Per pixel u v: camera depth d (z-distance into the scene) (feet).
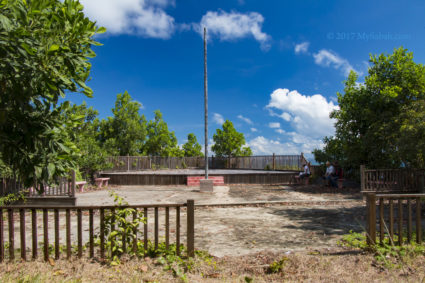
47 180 12.01
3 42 9.04
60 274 13.23
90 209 15.23
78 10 11.57
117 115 130.41
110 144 107.45
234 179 65.77
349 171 64.90
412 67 56.08
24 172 11.62
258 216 29.27
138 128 129.70
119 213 15.17
